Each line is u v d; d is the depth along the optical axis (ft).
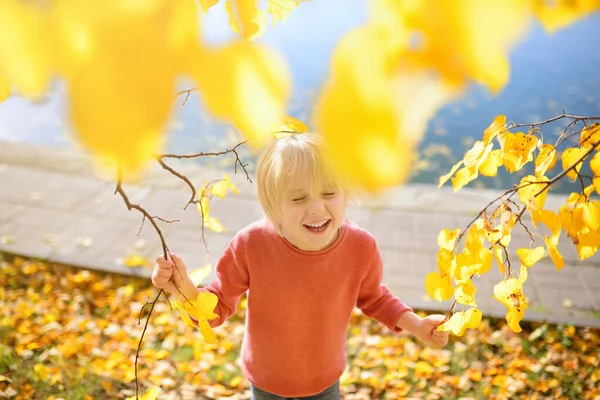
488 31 1.18
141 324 11.35
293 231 5.57
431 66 1.18
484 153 4.54
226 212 15.33
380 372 10.05
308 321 6.02
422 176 19.27
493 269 12.61
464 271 4.61
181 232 14.43
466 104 25.04
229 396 9.54
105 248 13.70
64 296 12.01
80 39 1.22
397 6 1.22
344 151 1.19
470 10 1.17
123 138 1.17
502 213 4.54
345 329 6.46
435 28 1.18
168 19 1.22
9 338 10.55
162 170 17.84
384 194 1.22
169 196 16.24
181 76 1.25
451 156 20.74
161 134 1.21
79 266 12.94
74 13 1.21
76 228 14.55
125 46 1.19
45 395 9.18
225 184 5.80
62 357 9.96
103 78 1.17
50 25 1.23
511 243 13.75
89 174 17.49
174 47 1.23
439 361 10.22
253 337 6.27
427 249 13.66
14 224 14.62
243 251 5.89
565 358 10.26
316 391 6.34
